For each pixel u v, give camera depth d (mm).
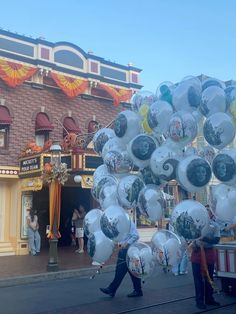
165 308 8086
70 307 8359
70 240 21047
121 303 8594
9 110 18406
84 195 21188
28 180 17797
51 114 19703
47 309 8266
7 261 15422
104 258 7391
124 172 7711
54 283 11625
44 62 19266
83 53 21000
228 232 10031
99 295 9523
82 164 16406
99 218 7625
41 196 20078
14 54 18453
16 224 18281
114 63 22219
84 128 20750
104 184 7902
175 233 6770
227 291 9195
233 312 7711
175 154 6777
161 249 6531
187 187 6461
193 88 6828
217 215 6625
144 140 7016
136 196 7145
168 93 7070
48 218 20297
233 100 6582
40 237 19609
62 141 17938
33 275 12094
